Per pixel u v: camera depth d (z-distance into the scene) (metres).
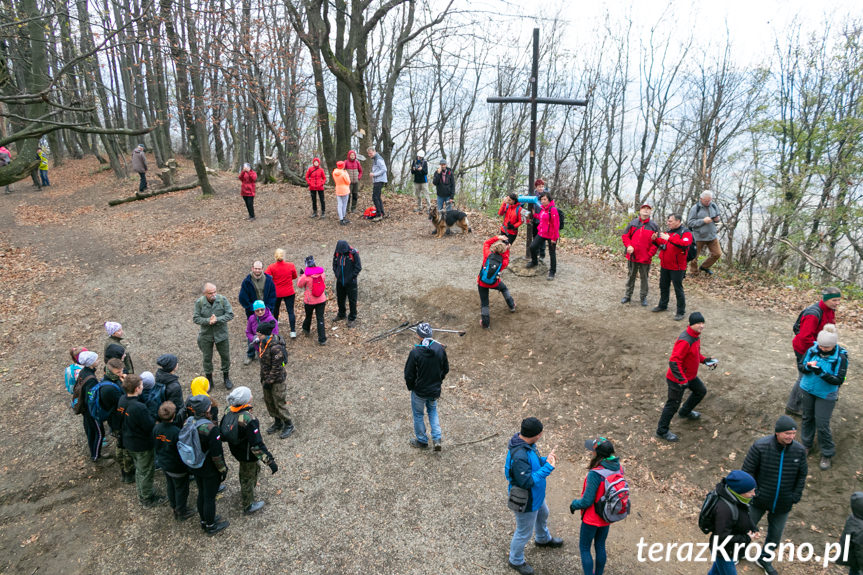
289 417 7.14
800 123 18.34
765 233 12.91
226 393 8.20
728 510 4.21
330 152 19.45
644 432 6.87
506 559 5.12
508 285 10.65
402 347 9.41
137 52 22.70
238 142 34.16
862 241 16.59
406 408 7.75
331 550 5.27
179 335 9.97
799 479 4.70
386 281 11.48
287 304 9.62
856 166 15.41
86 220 17.75
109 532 5.61
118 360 6.30
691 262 10.93
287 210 17.03
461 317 9.85
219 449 5.22
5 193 22.45
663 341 8.08
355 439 7.06
